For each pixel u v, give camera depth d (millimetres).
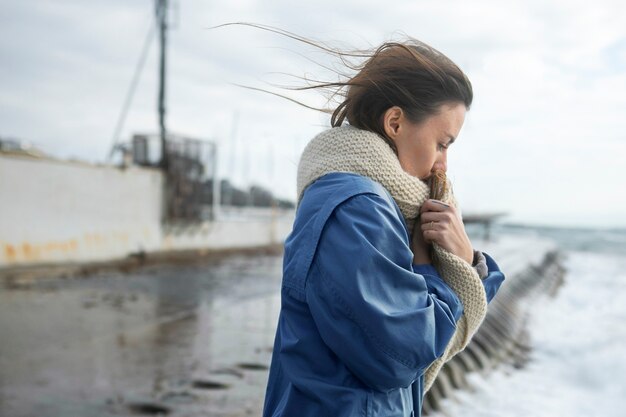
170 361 6391
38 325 8484
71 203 16438
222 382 5629
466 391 7523
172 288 13422
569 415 7207
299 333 1084
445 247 1144
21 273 14172
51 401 4992
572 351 11531
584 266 42344
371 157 1148
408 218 1195
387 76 1194
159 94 21484
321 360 1063
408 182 1154
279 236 29062
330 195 1106
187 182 21594
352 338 997
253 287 14250
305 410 1071
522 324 14680
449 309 1082
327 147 1203
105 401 5031
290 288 1096
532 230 114000
